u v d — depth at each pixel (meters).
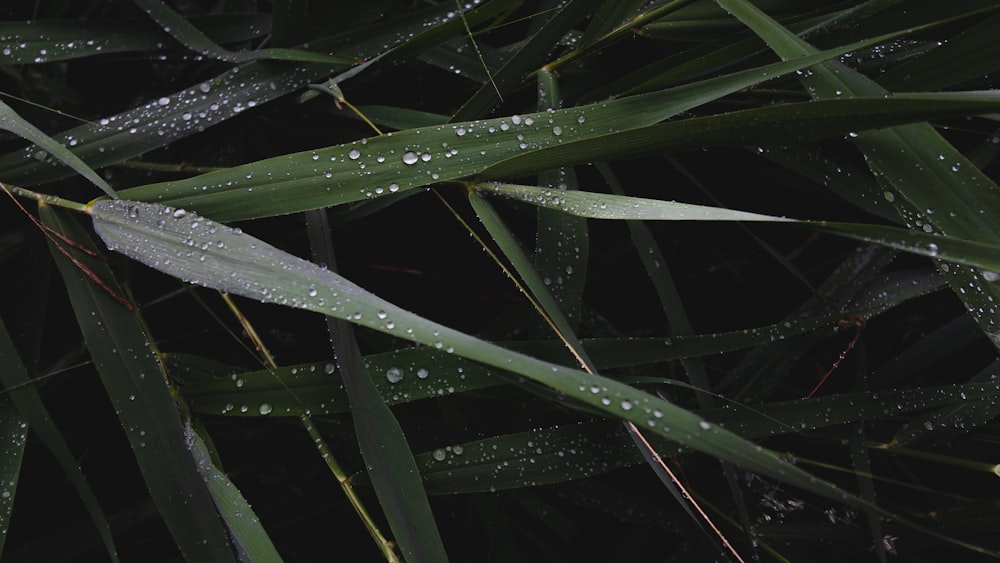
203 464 0.87
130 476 0.99
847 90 0.88
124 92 1.02
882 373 0.97
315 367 0.89
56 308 0.98
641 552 1.00
